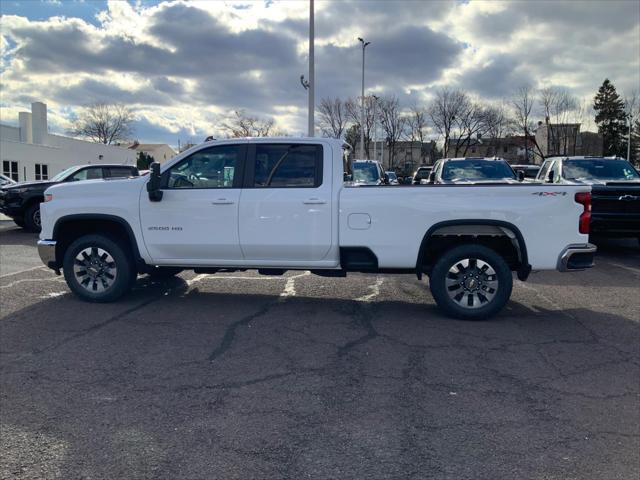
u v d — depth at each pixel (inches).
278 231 246.2
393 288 308.8
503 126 2554.1
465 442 133.3
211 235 251.6
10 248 462.3
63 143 1786.4
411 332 222.1
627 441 134.5
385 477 118.3
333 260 247.3
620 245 503.2
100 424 141.9
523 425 142.4
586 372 179.3
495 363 187.0
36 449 129.2
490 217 231.8
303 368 181.8
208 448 130.0
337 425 141.8
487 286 237.5
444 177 490.3
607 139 3117.6
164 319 239.8
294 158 248.4
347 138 2438.5
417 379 172.6
